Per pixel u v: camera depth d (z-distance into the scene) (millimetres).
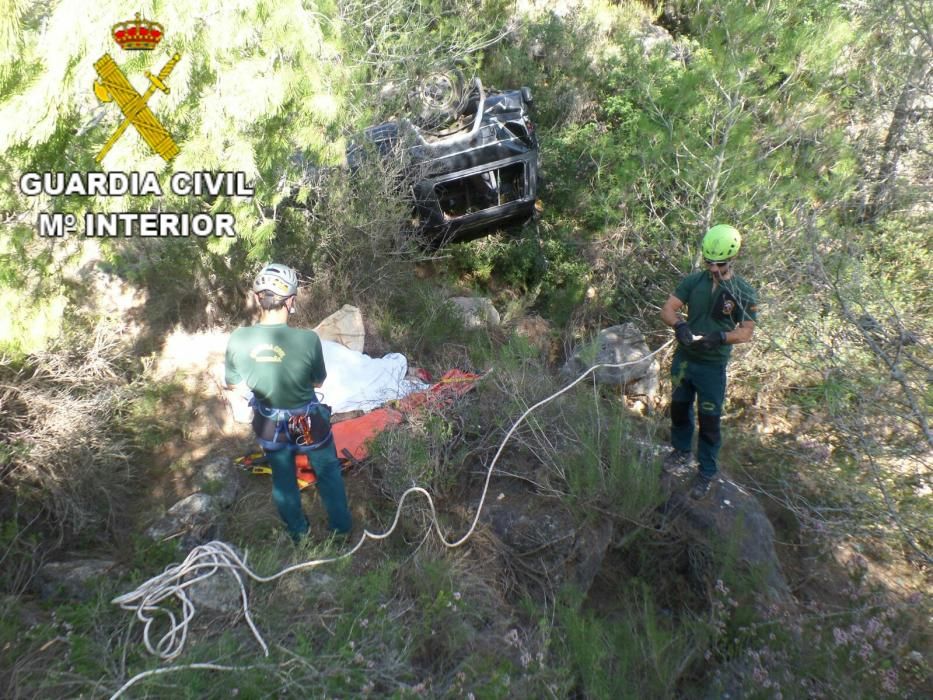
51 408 3877
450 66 8086
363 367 5418
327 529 3953
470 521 4176
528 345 5078
